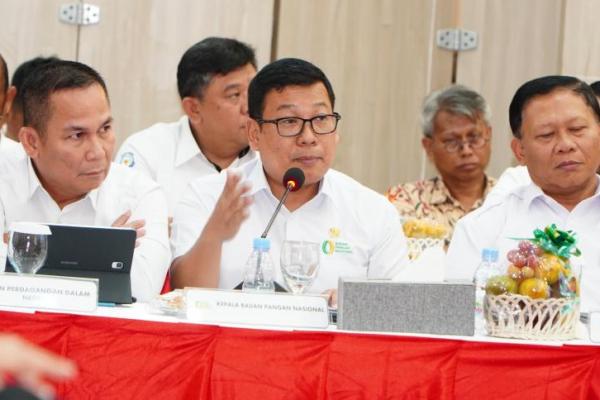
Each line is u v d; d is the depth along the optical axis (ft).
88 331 13.89
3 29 31.53
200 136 26.37
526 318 14.35
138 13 32.53
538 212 19.94
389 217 19.85
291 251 15.55
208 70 25.54
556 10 34.17
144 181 20.61
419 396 13.58
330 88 18.63
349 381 13.64
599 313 14.40
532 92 19.47
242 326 13.96
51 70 18.53
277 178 18.60
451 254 20.20
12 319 13.93
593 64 33.50
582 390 13.61
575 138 19.06
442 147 29.50
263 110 18.44
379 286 14.05
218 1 32.94
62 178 18.81
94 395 13.78
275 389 13.61
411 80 34.68
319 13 34.01
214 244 17.78
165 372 13.71
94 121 18.56
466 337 14.07
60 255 15.83
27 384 5.65
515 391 13.61
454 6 34.55
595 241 19.43
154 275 19.17
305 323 14.12
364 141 34.47
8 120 26.84
